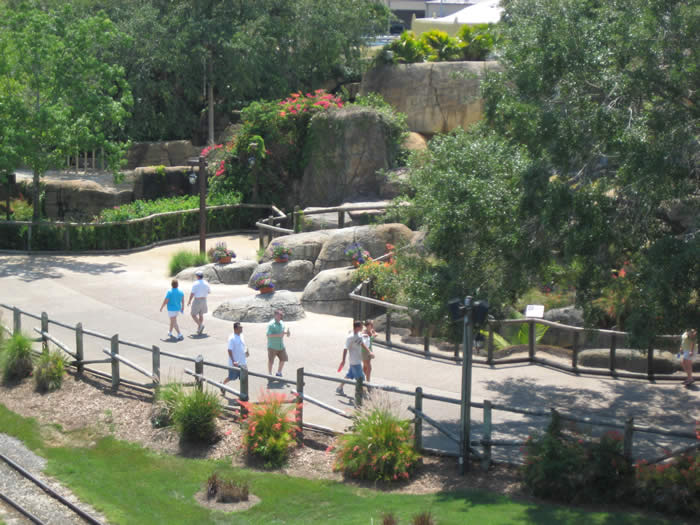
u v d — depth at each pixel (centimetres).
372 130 3400
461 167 1298
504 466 1223
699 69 1080
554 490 1089
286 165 3644
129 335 1981
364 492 1177
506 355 1853
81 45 2922
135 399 1576
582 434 1270
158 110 4184
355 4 4169
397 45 3809
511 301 1347
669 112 1085
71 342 1914
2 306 2000
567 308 2008
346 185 3434
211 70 3991
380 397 1305
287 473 1262
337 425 1398
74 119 2989
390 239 2552
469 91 3575
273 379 1398
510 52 1230
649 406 1502
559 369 1758
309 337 1980
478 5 4738
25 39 2841
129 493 1197
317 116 3497
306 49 4091
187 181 3694
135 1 4138
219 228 3553
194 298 1980
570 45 1123
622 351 1745
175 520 1100
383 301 2112
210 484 1188
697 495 1017
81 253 3067
